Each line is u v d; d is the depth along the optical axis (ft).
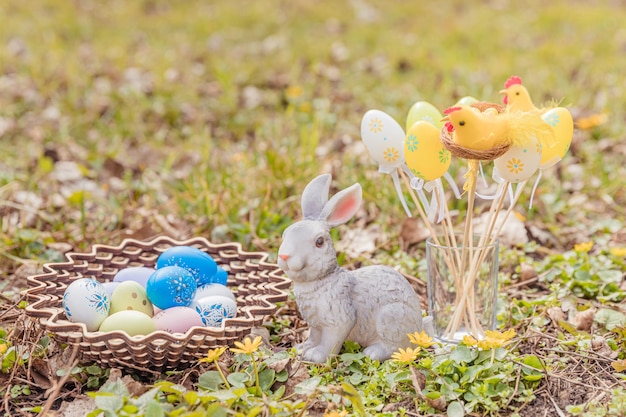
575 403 4.35
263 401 4.19
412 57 10.12
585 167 6.70
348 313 4.45
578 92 8.36
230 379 4.30
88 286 4.48
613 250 5.42
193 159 6.95
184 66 9.91
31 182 6.46
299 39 11.25
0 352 4.49
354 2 13.79
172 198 6.33
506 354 4.44
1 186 6.35
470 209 4.59
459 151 4.33
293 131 7.45
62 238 5.78
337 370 4.45
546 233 5.89
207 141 6.98
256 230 5.77
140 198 6.35
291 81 9.27
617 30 11.55
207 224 5.87
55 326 4.31
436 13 13.12
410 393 4.36
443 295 4.72
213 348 4.42
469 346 4.44
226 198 6.08
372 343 4.54
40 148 7.14
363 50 10.66
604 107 7.80
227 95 8.36
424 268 5.46
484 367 4.34
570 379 4.43
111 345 4.29
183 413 4.15
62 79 9.16
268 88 9.14
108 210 6.17
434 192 4.61
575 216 6.15
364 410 4.17
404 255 5.58
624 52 10.35
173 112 8.13
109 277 4.91
